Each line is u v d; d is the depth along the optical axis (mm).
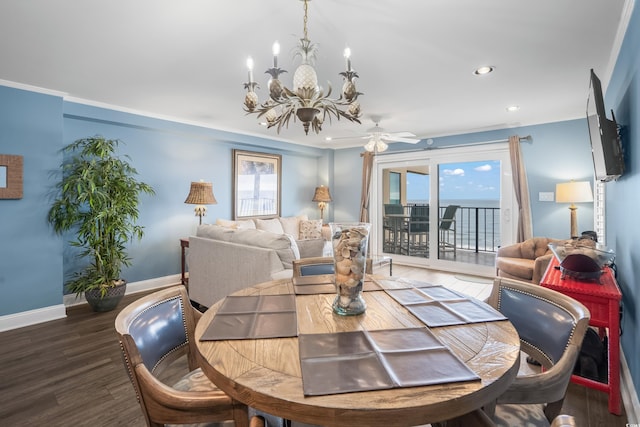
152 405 965
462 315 1296
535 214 4527
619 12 1902
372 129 4184
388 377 853
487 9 1875
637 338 1801
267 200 5863
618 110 2387
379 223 6250
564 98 3475
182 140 4684
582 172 4168
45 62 2578
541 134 4465
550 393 1038
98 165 3457
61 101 3268
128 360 999
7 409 1864
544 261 3279
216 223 4812
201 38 2209
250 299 1513
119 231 3592
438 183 5453
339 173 6758
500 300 1549
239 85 3088
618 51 2307
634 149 1889
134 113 3934
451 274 5141
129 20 1990
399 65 2645
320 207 6371
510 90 3240
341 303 1330
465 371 882
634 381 1857
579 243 2414
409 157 5773
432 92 3285
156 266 4445
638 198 1793
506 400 1021
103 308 3428
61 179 3273
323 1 1789
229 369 909
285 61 2561
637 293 1824
